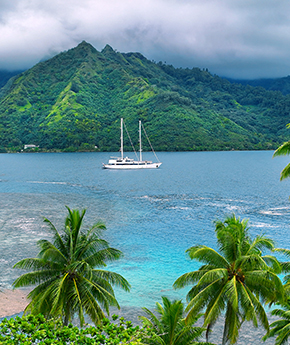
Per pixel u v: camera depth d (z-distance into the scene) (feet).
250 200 313.32
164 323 65.05
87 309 72.74
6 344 61.57
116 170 610.65
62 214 251.19
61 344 62.64
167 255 165.78
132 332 67.92
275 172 589.73
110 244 182.19
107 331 68.69
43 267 79.51
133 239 190.90
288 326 79.00
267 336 83.61
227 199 319.06
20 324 68.64
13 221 225.97
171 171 597.52
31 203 297.53
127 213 257.96
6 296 122.62
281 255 164.96
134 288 131.85
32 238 186.19
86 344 64.39
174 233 202.49
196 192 363.35
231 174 555.69
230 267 75.00
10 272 141.08
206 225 220.64
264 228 210.38
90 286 74.28
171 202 303.68
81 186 414.82
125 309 117.29
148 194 350.02
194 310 72.59
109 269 149.18
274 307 121.49
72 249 79.61
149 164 629.10
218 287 73.15
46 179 490.90
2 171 616.80
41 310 74.84
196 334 65.26
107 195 344.49
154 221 231.91
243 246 76.18
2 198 324.60
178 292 129.18
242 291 70.03
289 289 79.71
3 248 169.07
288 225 217.15
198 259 78.02
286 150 77.30
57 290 71.92
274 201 307.37
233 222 81.05
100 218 241.35
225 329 75.31
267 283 69.26
